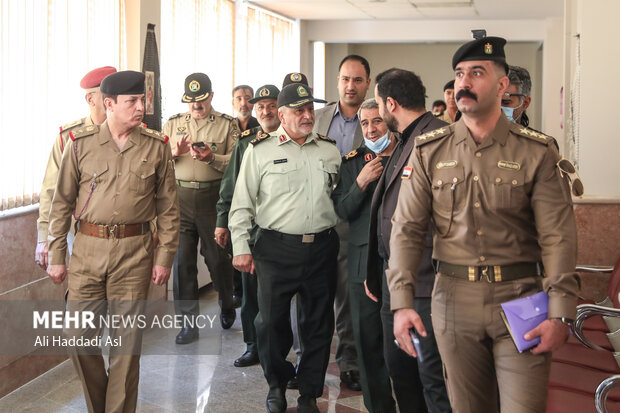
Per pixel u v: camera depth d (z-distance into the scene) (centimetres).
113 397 334
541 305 215
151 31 588
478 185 226
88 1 505
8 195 414
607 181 460
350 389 418
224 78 859
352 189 349
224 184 456
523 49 1504
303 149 372
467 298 227
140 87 334
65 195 338
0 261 402
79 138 334
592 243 459
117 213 334
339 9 1015
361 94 439
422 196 238
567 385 289
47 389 418
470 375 231
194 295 530
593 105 459
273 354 374
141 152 340
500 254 225
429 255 285
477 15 1078
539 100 1447
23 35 421
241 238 370
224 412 385
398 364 309
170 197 356
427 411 317
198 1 761
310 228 367
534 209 223
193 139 536
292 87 364
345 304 418
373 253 316
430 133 239
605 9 452
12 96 414
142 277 341
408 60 1579
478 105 222
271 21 1021
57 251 339
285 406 379
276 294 369
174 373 450
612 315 314
